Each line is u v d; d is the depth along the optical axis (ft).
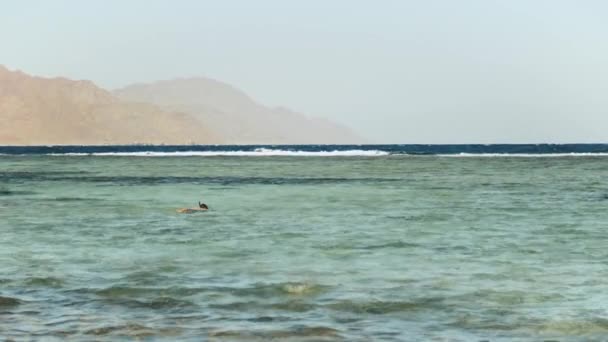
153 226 93.66
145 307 47.32
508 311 46.52
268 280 56.13
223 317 44.80
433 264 63.77
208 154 546.26
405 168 285.84
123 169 284.41
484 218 104.42
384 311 46.42
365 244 76.64
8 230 89.45
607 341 40.24
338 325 42.98
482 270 60.90
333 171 260.83
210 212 113.39
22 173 253.03
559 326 43.01
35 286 53.93
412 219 102.99
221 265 63.05
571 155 475.31
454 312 46.21
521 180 204.64
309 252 70.74
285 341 39.68
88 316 44.93
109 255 68.80
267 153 561.02
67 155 555.69
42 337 40.16
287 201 135.13
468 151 586.45
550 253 70.44
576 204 127.65
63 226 93.91
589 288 53.47
